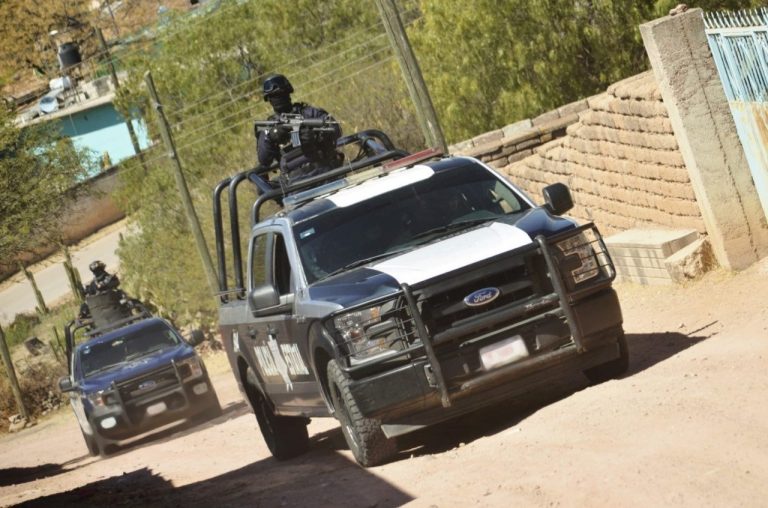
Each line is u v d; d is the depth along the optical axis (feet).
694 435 35.47
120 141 352.08
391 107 171.12
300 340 49.98
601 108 79.00
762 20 58.85
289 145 63.93
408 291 44.57
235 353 62.49
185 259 184.03
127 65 239.50
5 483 111.04
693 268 66.44
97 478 86.28
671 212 73.87
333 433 65.77
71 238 330.95
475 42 123.75
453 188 52.39
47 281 307.99
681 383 42.91
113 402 106.73
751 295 58.70
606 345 47.24
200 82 228.02
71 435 153.28
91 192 214.48
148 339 115.14
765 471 30.63
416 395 44.78
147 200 200.75
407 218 51.24
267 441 62.85
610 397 44.01
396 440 46.88
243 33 228.84
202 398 108.68
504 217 50.31
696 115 64.03
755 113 60.95
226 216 178.40
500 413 51.24
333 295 46.80
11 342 249.96
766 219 64.13
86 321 132.98
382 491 41.45
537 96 120.47
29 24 492.13
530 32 119.03
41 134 177.58
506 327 45.29
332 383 47.50
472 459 41.91
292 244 51.47
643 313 64.59
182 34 230.27
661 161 72.69
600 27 115.03
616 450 36.37
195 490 58.59
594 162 83.92
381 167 56.13
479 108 129.18
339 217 52.06
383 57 201.77
